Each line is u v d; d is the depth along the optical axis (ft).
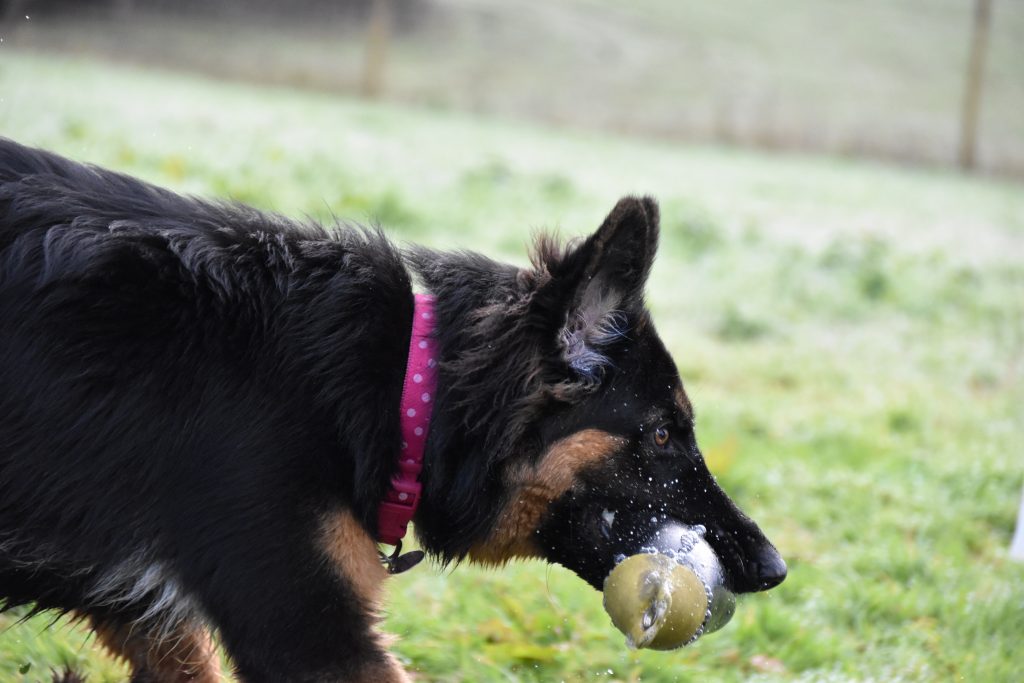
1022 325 50.65
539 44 135.74
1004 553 27.48
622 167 79.71
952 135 118.11
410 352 14.73
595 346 15.08
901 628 22.81
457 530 15.29
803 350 43.39
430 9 139.33
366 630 13.80
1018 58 149.89
